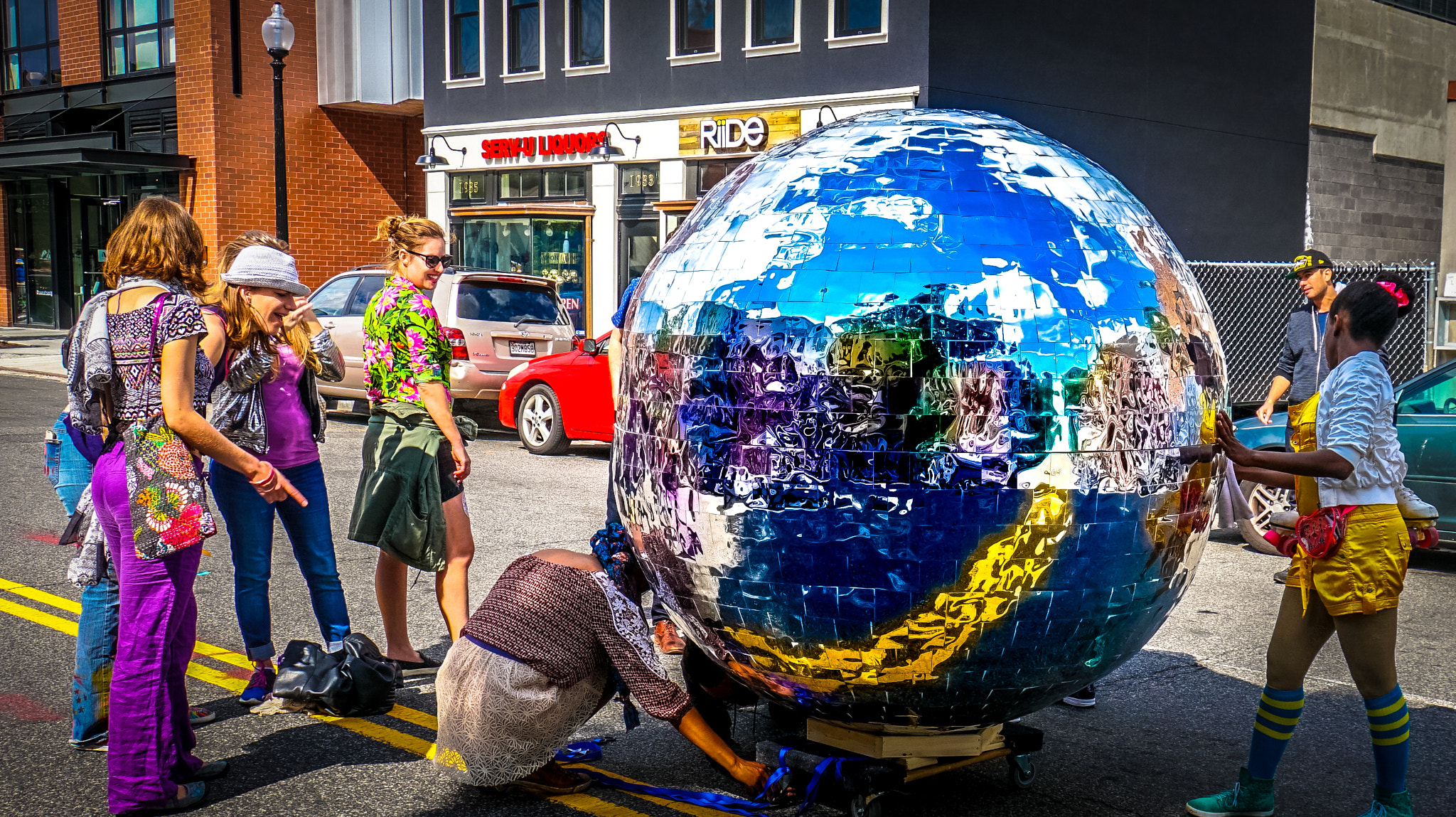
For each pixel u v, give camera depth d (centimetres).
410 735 418
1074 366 283
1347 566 330
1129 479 290
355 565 666
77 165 2086
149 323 342
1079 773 389
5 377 1736
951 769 346
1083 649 306
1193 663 513
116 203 2358
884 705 316
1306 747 415
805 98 1647
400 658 486
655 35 1806
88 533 383
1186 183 1931
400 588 483
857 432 282
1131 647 321
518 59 2000
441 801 361
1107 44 1772
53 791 362
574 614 346
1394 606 334
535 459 1104
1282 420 735
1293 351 721
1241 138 2019
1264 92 2050
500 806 358
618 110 1869
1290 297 1477
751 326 293
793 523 290
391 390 461
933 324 280
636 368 327
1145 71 1839
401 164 2347
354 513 464
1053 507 283
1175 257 322
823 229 296
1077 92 1731
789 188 310
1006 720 333
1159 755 406
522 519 801
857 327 283
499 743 346
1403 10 2302
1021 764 370
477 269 1320
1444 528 701
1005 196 299
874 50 1581
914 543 283
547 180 1989
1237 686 483
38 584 611
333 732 419
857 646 299
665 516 313
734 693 395
